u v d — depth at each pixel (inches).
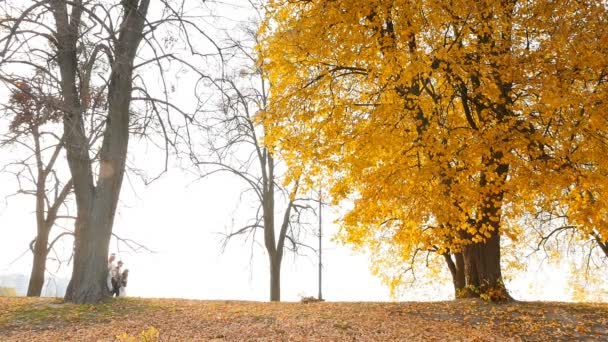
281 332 423.5
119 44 530.6
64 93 493.4
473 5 472.1
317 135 568.7
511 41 499.2
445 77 524.7
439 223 498.0
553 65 465.4
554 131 497.4
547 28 488.1
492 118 506.9
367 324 456.4
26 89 426.3
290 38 560.4
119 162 590.6
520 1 532.7
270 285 901.8
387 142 507.2
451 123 513.7
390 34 509.7
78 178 579.2
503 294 562.6
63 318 472.4
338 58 561.3
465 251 595.8
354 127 550.6
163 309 524.1
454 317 495.2
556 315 492.4
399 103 533.0
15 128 448.5
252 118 614.2
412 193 482.3
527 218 770.2
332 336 410.6
